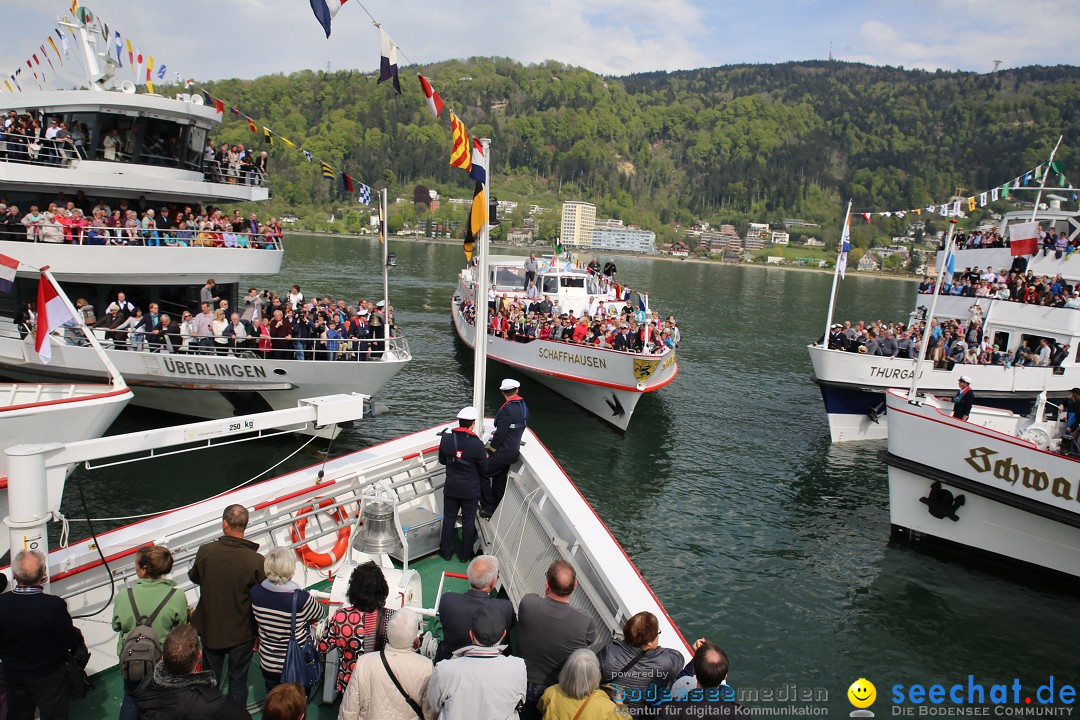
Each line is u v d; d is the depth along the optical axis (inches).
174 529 261.0
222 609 190.7
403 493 337.4
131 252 615.5
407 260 3240.7
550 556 260.4
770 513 584.4
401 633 165.6
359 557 250.2
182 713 153.9
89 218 639.8
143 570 191.2
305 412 289.4
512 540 290.4
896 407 525.3
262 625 187.8
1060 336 788.6
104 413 414.6
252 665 235.8
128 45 634.2
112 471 565.9
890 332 814.5
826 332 804.0
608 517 561.0
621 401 778.2
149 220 638.5
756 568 485.4
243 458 607.8
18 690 183.5
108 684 233.0
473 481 294.0
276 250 729.0
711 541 525.7
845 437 802.8
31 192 649.6
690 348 1446.9
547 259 1080.8
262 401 643.5
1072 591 463.8
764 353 1429.6
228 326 629.0
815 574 480.4
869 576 479.8
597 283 1071.6
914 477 519.8
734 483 652.7
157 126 652.1
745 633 405.7
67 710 191.3
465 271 1435.8
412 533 299.0
